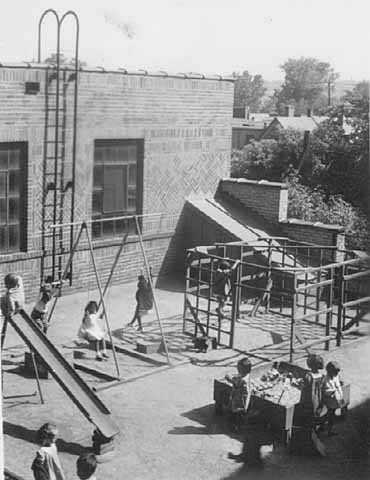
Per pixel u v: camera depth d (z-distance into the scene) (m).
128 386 11.10
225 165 18.28
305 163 21.30
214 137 17.86
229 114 18.14
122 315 14.25
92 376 11.48
